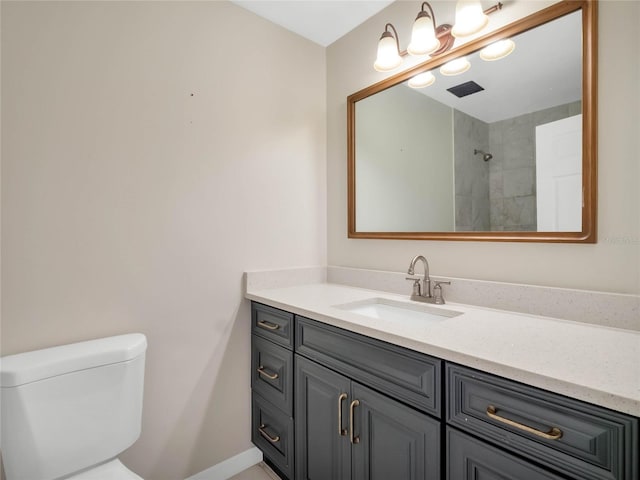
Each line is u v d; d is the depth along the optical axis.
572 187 1.13
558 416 0.71
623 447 0.63
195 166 1.54
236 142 1.67
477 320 1.15
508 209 1.29
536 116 1.21
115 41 1.33
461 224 1.42
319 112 2.02
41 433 1.02
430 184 1.53
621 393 0.63
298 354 1.42
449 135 1.46
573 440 0.69
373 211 1.79
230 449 1.67
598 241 1.08
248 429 1.73
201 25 1.55
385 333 1.04
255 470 1.70
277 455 1.56
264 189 1.77
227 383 1.65
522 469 0.76
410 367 0.99
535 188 1.21
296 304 1.43
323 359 1.29
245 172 1.70
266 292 1.71
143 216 1.39
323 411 1.30
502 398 0.79
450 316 1.31
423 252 1.58
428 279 1.46
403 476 1.01
